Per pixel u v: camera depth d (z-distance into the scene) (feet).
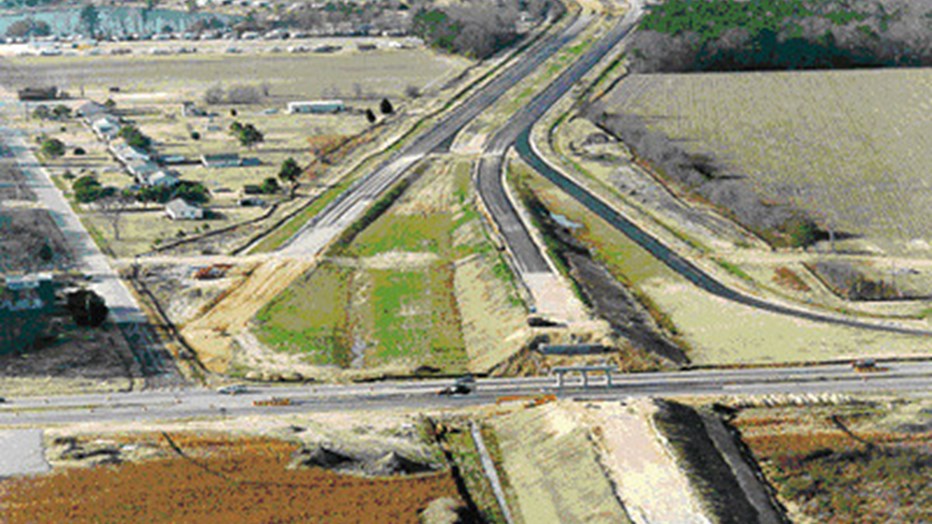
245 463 524.52
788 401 585.22
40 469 519.19
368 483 510.58
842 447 540.52
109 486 505.25
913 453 533.55
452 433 564.30
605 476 503.20
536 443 544.21
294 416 576.61
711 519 472.44
